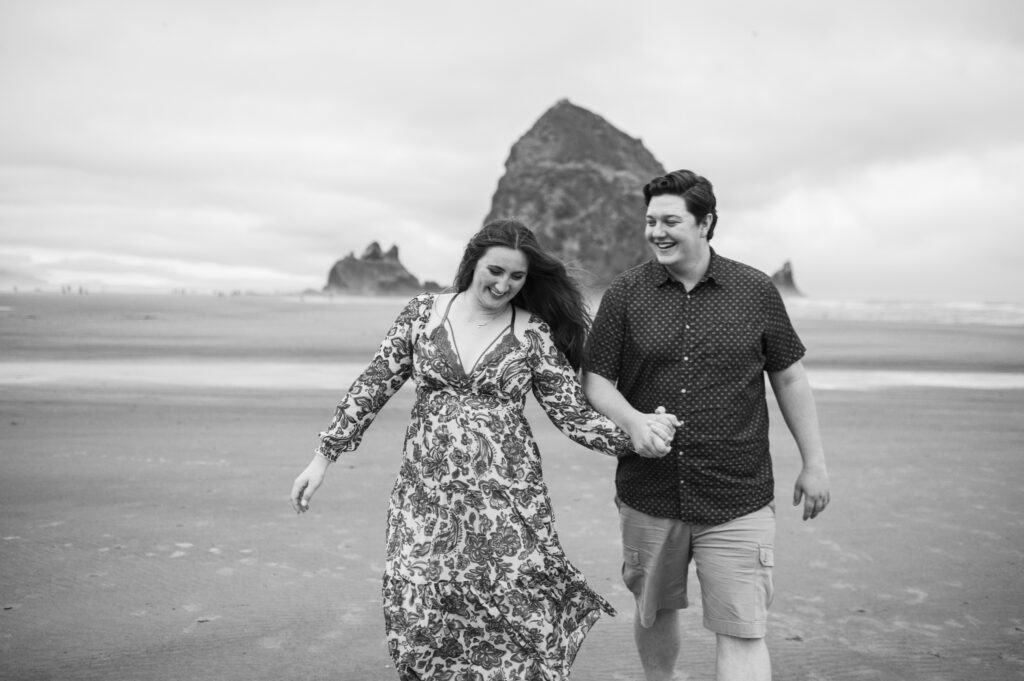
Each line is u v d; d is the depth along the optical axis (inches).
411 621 111.6
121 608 161.9
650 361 119.5
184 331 1230.9
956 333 1455.5
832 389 545.6
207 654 141.8
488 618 113.3
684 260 118.8
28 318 1647.4
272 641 147.7
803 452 122.4
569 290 119.0
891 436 366.6
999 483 278.8
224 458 300.5
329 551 199.6
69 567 185.2
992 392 529.0
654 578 122.6
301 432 353.7
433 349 116.0
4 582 175.3
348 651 143.9
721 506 116.6
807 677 136.1
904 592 176.7
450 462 113.0
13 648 143.0
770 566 118.0
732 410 116.6
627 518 124.0
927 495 262.7
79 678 132.0
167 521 222.2
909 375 652.1
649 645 130.3
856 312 3351.4
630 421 114.8
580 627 118.6
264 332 1233.4
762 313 118.5
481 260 113.4
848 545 211.0
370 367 120.2
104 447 315.9
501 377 115.6
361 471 284.8
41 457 297.3
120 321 1589.6
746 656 117.2
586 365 124.3
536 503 116.1
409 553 113.7
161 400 442.3
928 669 138.9
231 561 191.2
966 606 168.6
